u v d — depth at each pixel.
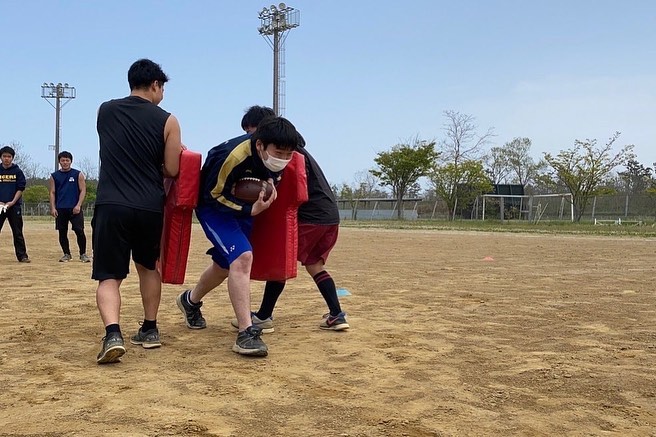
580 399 3.33
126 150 4.06
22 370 3.78
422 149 45.47
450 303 6.28
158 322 5.29
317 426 2.90
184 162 4.21
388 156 46.16
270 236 4.63
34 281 7.89
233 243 4.26
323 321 5.18
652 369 3.87
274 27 44.75
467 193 42.56
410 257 12.13
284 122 4.10
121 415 2.99
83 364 3.92
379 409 3.13
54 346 4.38
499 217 42.00
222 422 2.92
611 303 6.24
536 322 5.30
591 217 38.12
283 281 4.90
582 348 4.40
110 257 4.02
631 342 4.57
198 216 4.48
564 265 10.31
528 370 3.84
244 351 4.10
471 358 4.13
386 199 52.16
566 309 5.91
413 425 2.93
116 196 4.00
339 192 56.91
